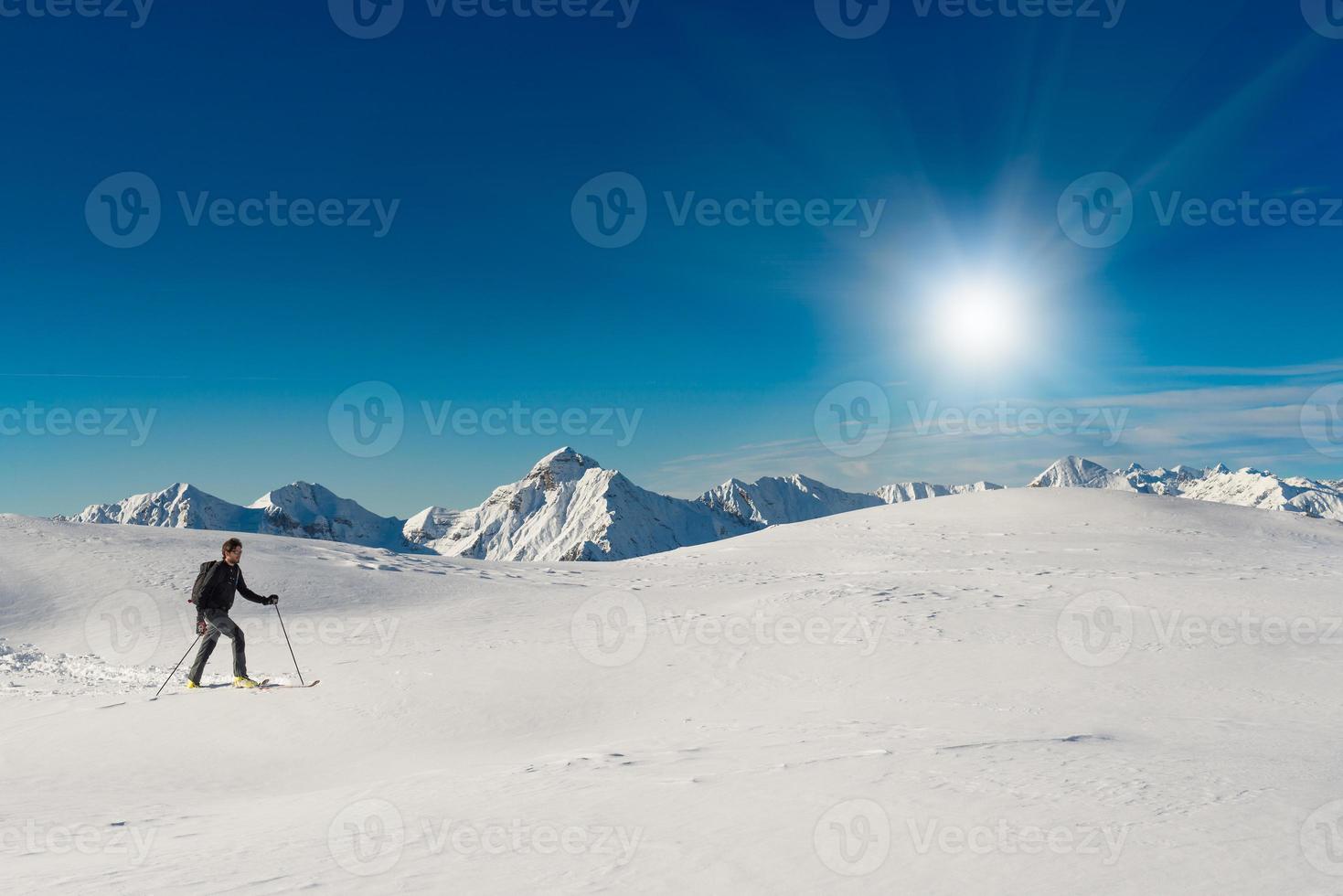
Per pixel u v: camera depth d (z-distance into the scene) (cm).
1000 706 849
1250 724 716
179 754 803
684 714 905
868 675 1049
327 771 749
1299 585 1797
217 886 314
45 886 338
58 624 1658
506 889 293
